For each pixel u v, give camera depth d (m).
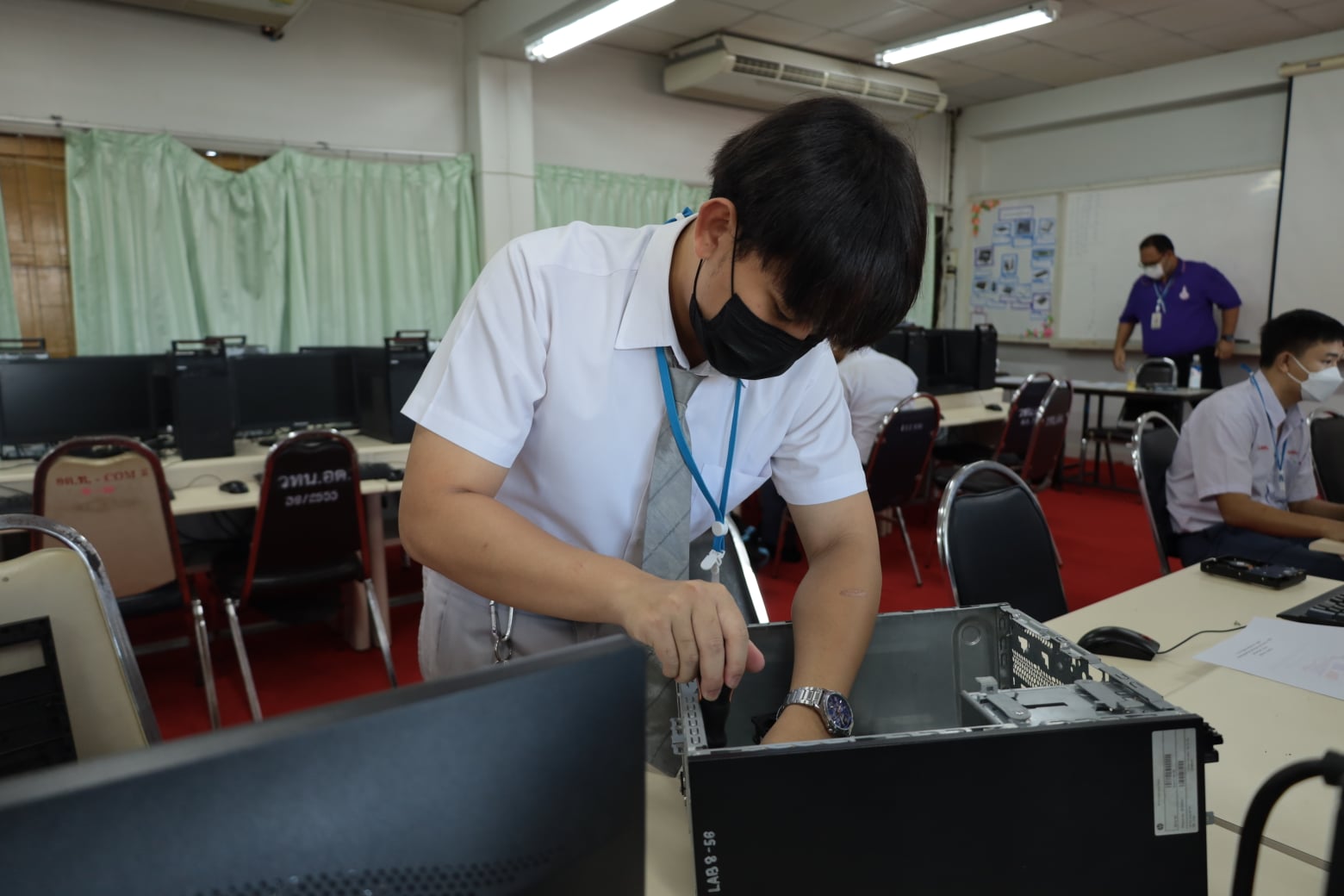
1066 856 0.60
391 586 3.79
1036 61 6.05
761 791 0.56
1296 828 0.82
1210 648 1.30
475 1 4.93
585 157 5.78
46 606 0.97
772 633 0.87
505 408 0.80
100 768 0.24
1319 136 5.48
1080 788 0.59
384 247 4.99
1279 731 1.03
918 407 3.45
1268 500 2.31
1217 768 0.94
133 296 4.21
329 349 3.87
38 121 3.98
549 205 5.54
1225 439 2.20
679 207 6.16
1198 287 5.86
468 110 5.25
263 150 4.64
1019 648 0.84
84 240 4.12
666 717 0.83
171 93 4.34
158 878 0.25
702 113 6.29
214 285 4.46
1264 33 5.44
